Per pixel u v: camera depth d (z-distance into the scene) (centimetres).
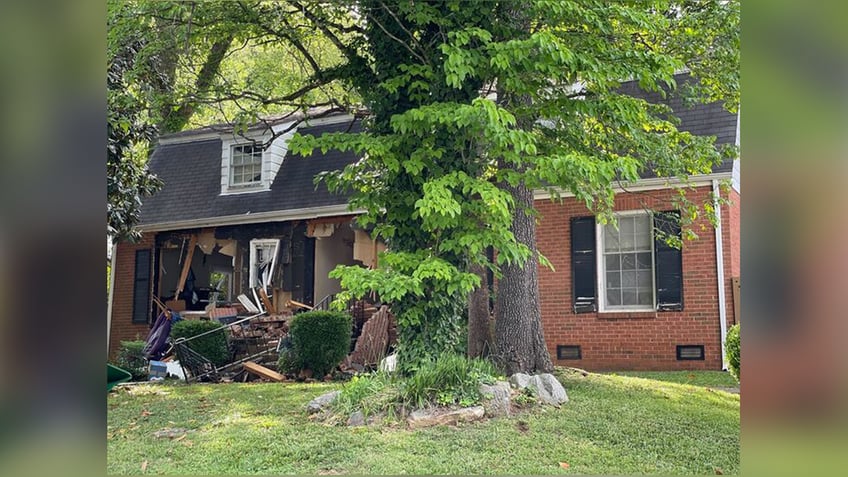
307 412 659
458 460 498
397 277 616
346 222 1349
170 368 1104
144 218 1479
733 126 1096
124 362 1175
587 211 1149
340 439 548
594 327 1130
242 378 1051
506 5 671
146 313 1476
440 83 667
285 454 516
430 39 702
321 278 1409
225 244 1466
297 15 875
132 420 668
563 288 1155
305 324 1009
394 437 553
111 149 969
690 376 986
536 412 638
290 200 1383
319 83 838
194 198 1484
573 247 1155
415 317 670
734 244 1094
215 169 1520
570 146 739
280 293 1398
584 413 649
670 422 630
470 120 573
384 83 658
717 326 1054
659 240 1099
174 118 1152
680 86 1057
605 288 1138
